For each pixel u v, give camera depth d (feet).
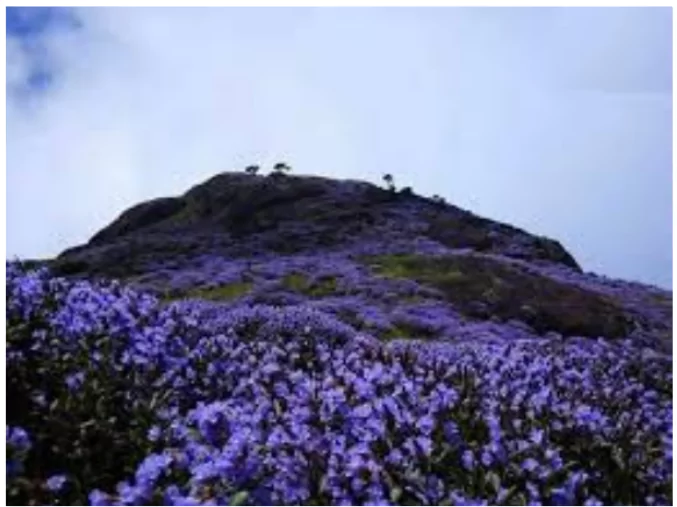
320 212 237.04
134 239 234.79
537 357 54.13
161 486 28.37
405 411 34.76
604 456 36.27
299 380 40.24
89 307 39.78
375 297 136.87
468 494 30.94
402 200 255.09
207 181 280.10
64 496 30.19
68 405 33.45
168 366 39.42
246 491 27.86
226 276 161.58
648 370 62.90
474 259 165.58
